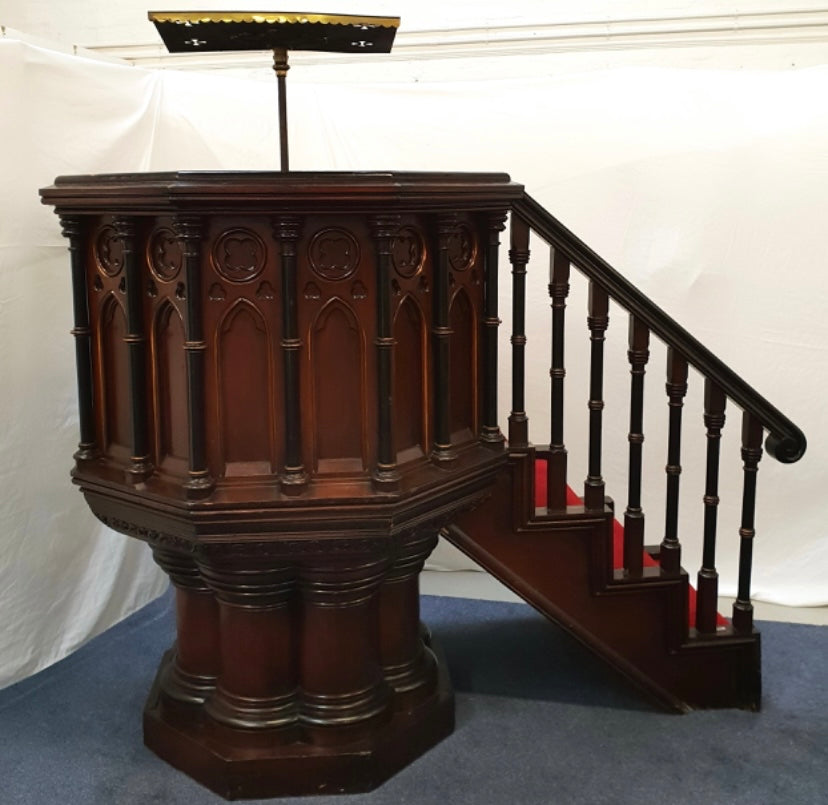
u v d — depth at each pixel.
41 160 2.87
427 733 2.56
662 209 3.56
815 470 3.59
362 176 1.96
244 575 2.27
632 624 2.76
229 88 3.51
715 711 2.80
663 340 2.64
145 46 4.12
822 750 2.59
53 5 4.15
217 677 2.52
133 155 3.23
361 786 2.37
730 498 3.68
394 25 2.05
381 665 2.56
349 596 2.34
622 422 3.71
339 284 2.05
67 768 2.49
